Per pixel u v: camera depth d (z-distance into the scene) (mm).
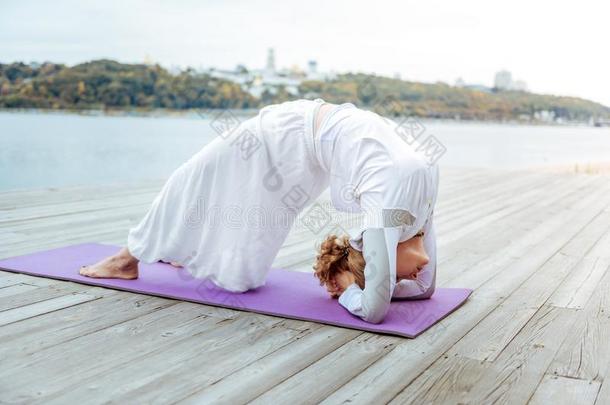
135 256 2568
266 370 1790
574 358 1942
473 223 4320
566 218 4582
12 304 2297
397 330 2111
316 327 2164
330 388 1686
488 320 2299
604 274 3000
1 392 1610
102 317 2193
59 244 3230
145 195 5027
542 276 2947
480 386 1728
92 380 1693
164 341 1990
